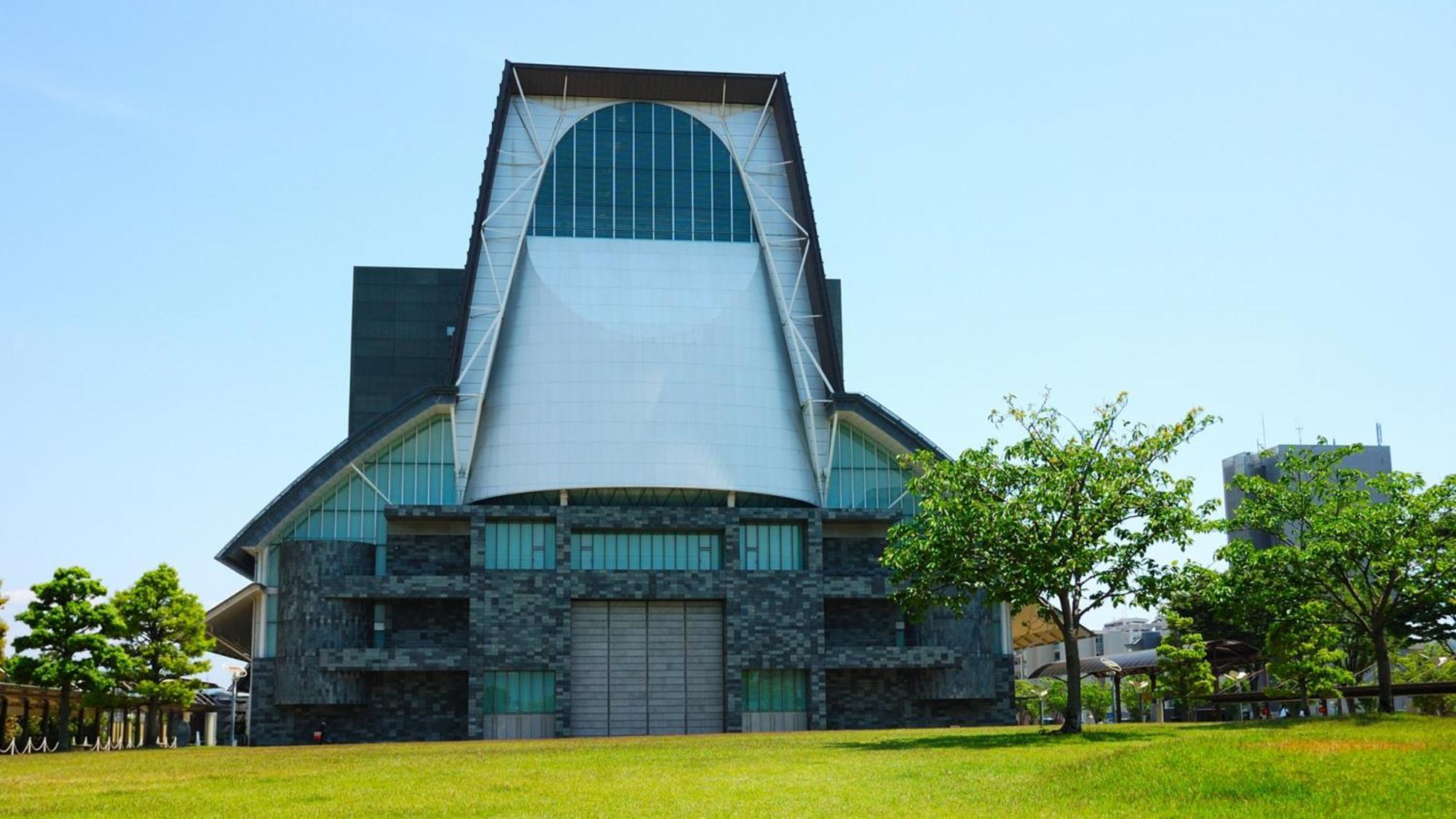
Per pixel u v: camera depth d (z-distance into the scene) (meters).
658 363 84.62
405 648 79.50
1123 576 51.62
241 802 29.67
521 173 88.62
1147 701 104.38
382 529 83.19
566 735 78.06
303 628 77.94
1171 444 51.72
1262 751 32.56
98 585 69.38
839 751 45.06
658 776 35.19
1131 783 28.25
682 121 91.00
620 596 79.94
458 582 79.31
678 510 81.44
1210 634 103.31
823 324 89.00
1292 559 54.44
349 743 77.56
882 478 88.38
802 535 83.44
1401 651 104.25
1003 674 86.12
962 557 52.34
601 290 86.31
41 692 80.69
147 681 71.38
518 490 82.44
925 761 38.41
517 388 84.56
